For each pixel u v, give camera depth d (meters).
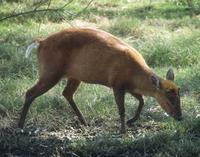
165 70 18.98
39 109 15.84
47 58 14.66
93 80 14.82
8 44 20.80
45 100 16.20
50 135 14.80
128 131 14.98
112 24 23.50
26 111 14.80
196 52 19.97
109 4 27.83
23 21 23.83
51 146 14.00
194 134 14.50
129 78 14.58
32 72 18.23
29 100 14.75
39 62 14.91
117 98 14.65
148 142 13.98
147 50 20.22
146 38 21.84
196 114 15.62
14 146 13.98
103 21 24.48
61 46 14.62
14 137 14.29
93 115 15.80
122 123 14.70
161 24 24.34
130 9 26.81
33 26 23.30
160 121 15.60
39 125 15.27
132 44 21.30
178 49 20.11
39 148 13.95
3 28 22.98
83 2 27.27
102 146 13.85
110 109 16.05
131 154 13.73
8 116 15.48
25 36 21.94
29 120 15.40
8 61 19.20
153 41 20.97
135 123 15.42
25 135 14.67
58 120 15.51
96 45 14.59
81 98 16.45
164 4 27.42
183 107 16.23
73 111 15.98
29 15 24.09
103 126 15.40
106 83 14.77
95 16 24.84
